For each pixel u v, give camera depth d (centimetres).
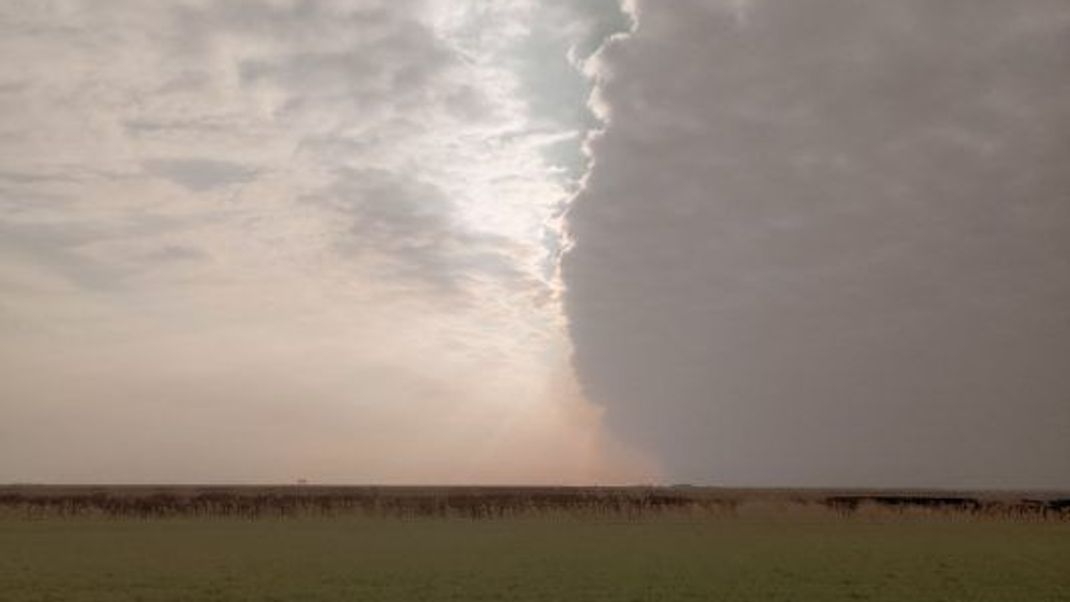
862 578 3300
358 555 3966
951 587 3086
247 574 3312
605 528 5784
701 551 4222
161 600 2753
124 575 3269
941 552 4238
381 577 3256
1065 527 6194
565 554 4053
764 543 4678
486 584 3105
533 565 3628
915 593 2959
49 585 3020
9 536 4897
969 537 5159
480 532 5375
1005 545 4634
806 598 2858
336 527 5756
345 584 3088
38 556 3869
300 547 4331
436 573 3369
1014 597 2886
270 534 5125
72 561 3688
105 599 2759
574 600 2795
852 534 5344
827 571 3491
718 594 2925
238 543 4531
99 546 4331
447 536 5044
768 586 3095
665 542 4709
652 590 2994
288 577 3247
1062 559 3950
